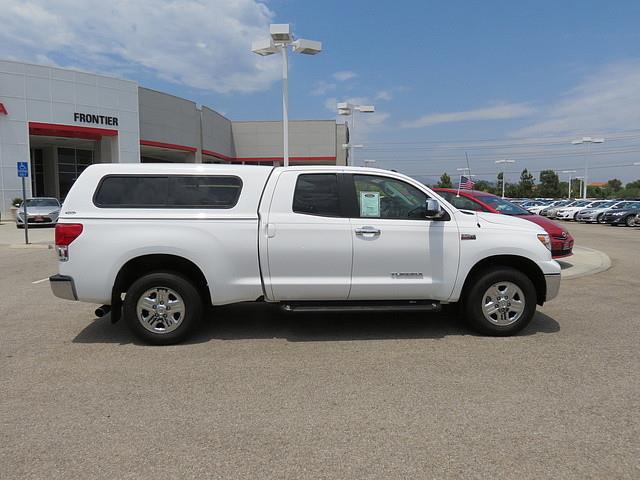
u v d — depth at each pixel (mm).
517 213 11305
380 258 5551
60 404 4000
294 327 6238
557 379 4512
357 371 4723
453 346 5473
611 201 34844
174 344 5516
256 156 55656
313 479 2973
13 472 3045
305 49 17531
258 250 5430
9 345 5543
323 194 5594
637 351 5309
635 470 3059
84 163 39656
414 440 3426
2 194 29922
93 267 5301
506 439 3436
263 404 4004
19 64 30141
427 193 5762
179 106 41062
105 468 3086
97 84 33500
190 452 3275
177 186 5504
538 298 6062
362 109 30031
